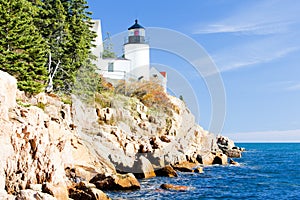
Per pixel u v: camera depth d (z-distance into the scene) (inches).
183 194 880.3
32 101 946.1
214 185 1071.0
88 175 844.6
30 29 1036.5
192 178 1197.1
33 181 631.2
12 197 504.1
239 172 1459.2
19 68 916.6
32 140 645.9
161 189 917.8
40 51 1005.8
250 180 1222.3
